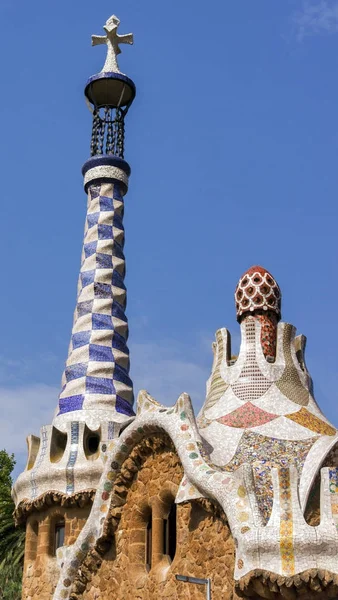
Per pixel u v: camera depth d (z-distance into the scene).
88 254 25.30
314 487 15.66
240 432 17.03
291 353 18.73
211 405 18.23
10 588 30.03
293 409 17.59
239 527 14.36
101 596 18.00
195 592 15.58
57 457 22.28
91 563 18.34
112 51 28.12
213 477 15.31
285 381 18.16
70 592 18.42
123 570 17.62
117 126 27.27
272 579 13.75
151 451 17.59
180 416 16.59
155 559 16.94
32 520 22.09
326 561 13.70
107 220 25.64
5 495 39.53
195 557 15.85
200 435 16.61
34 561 21.70
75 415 22.70
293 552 13.78
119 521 18.08
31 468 22.36
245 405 17.69
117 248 25.48
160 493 17.09
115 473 18.12
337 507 14.15
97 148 26.92
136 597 17.05
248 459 16.42
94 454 22.12
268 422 17.20
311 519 15.24
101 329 24.14
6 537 31.22
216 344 19.48
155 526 17.12
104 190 26.03
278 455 16.44
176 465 16.91
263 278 19.19
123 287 25.14
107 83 27.27
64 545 21.17
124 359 24.09
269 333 18.84
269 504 15.01
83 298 24.67
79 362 23.70
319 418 17.67
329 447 16.20
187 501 15.77
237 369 18.44
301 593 13.74
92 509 18.34
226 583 14.98
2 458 41.50
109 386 23.33
